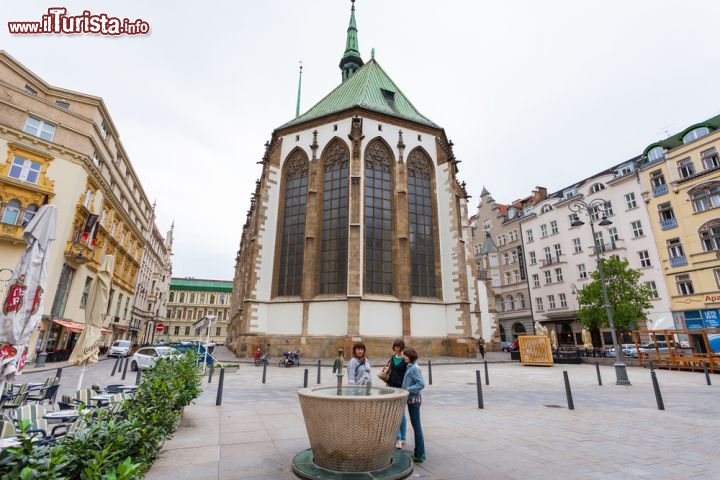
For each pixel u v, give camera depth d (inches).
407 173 1243.8
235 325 1630.2
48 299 992.2
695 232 1348.4
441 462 221.1
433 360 1011.3
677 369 872.3
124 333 1927.9
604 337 1608.0
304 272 1099.3
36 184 1010.7
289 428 304.8
